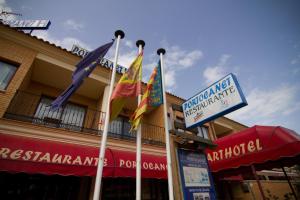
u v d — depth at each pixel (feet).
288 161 20.98
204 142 13.79
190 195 11.43
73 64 27.68
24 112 25.11
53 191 21.62
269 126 19.98
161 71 15.98
